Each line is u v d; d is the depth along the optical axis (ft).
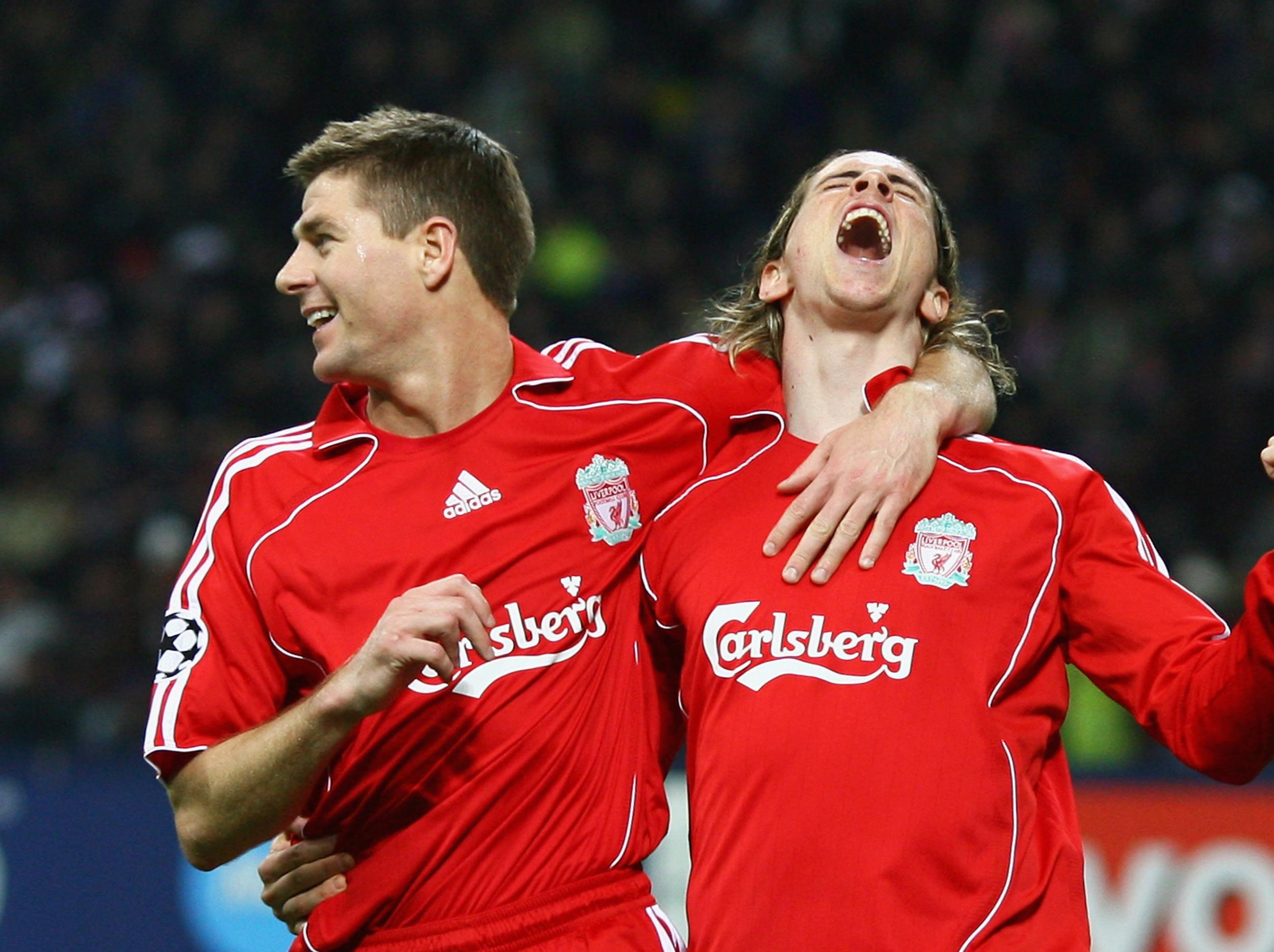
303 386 112.06
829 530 35.09
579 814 35.04
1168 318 111.86
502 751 34.81
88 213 129.18
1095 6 126.62
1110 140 122.31
